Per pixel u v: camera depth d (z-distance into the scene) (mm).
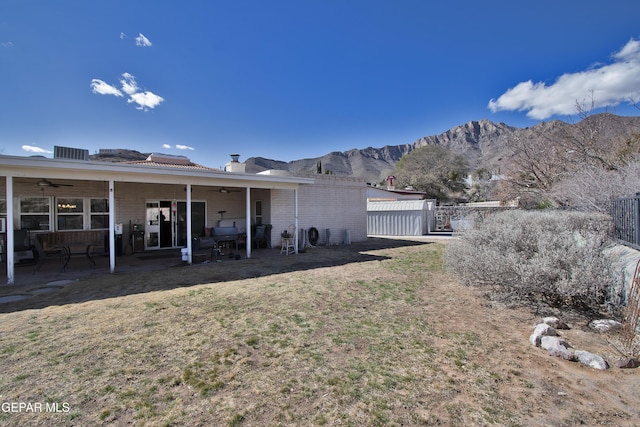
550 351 3285
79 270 8117
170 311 4746
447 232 20891
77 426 2166
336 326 4105
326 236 13992
